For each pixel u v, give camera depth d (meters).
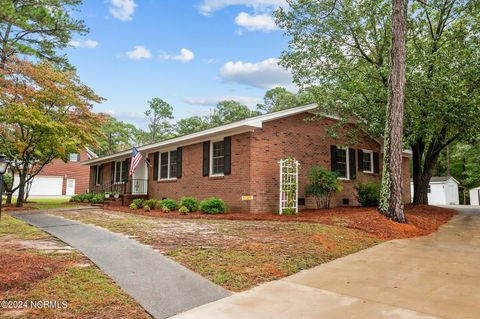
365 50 14.85
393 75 9.61
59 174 36.28
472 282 4.44
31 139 15.04
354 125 15.42
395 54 9.60
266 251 5.83
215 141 13.28
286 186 11.76
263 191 11.77
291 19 14.31
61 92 14.69
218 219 9.98
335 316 3.35
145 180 17.75
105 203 16.70
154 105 50.62
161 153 16.67
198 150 14.03
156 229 7.96
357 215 9.50
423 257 5.91
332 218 9.34
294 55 15.09
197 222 9.29
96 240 6.68
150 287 4.13
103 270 4.71
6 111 13.30
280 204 11.35
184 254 5.59
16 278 4.12
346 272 4.97
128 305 3.60
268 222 9.15
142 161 18.22
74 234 7.35
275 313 3.45
